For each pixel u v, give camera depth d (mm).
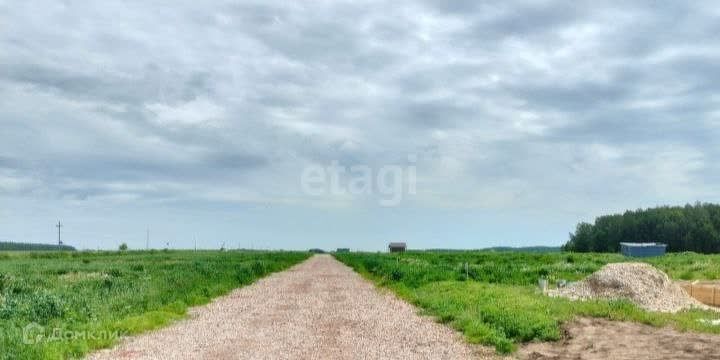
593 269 40594
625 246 76500
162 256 78375
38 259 67938
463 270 36594
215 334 17094
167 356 14039
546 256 65000
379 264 47219
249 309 22828
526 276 34875
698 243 118625
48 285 28984
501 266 41688
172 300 22969
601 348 14438
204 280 31047
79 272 39469
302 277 41938
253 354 14391
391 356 14336
